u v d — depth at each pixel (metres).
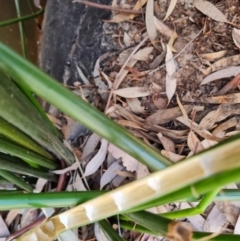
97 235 0.38
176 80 0.40
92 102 0.43
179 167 0.13
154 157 0.18
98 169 0.41
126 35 0.42
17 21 0.42
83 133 0.42
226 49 0.39
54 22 0.46
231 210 0.38
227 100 0.39
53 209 0.37
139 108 0.41
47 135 0.29
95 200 0.19
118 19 0.42
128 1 0.41
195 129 0.39
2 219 0.41
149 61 0.41
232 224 0.38
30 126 0.23
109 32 0.42
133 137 0.18
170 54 0.40
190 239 0.19
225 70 0.39
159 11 0.40
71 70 0.44
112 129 0.17
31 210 0.41
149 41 0.41
